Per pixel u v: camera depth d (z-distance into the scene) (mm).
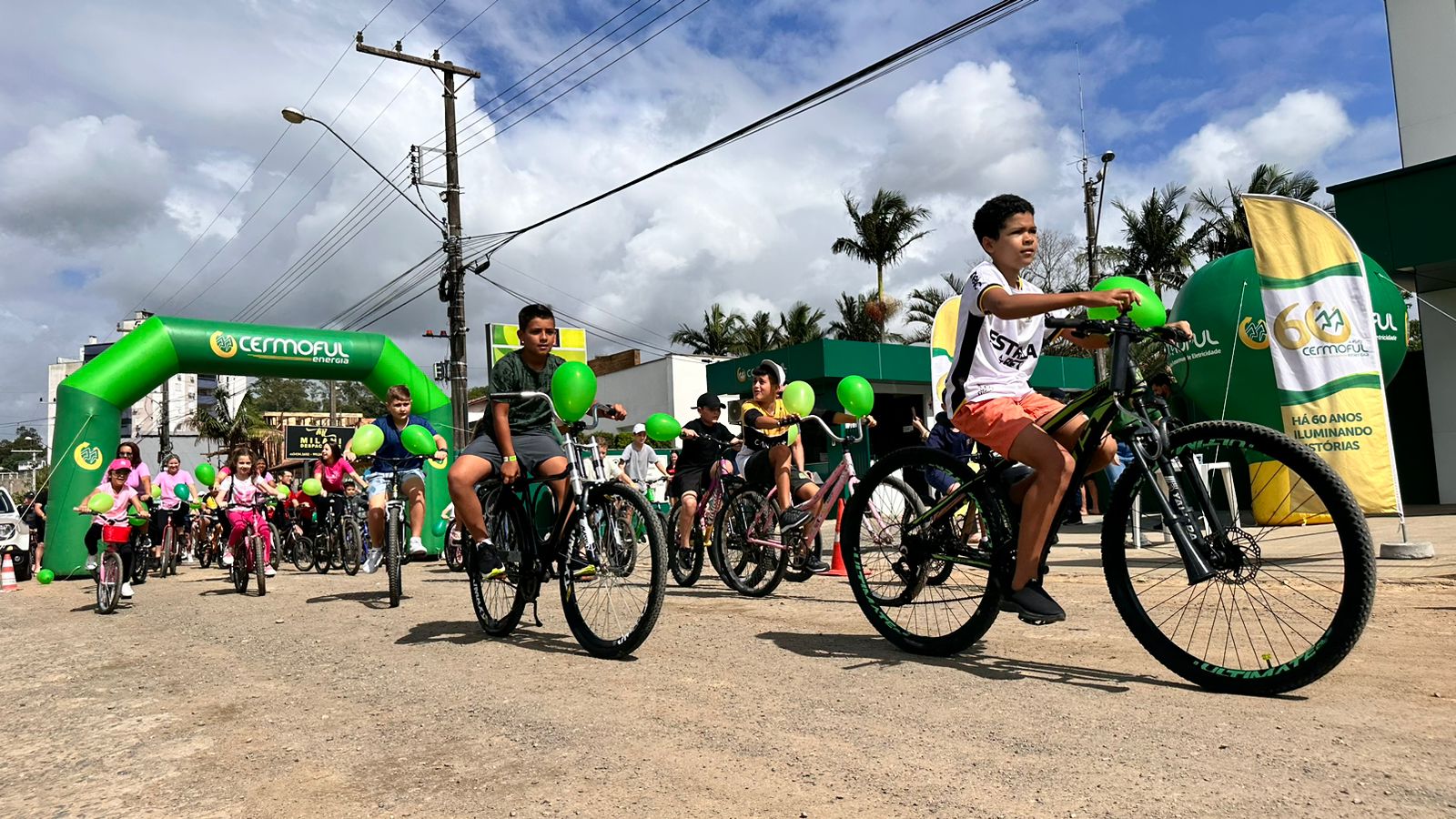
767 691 3326
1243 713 2744
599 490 4336
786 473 5934
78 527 12086
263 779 2625
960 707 2963
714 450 7023
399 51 18094
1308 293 6590
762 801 2229
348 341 14180
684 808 2209
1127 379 3242
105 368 12500
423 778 2545
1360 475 6438
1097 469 3441
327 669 4242
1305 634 3607
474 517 4652
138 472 10383
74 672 4660
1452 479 12836
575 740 2824
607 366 33281
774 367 6262
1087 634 4090
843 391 5816
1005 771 2336
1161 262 29797
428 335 28016
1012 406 3525
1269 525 3229
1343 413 6473
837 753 2562
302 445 40156
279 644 5098
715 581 7293
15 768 2910
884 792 2240
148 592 9234
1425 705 2758
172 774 2727
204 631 5926
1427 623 4090
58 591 10352
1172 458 3215
